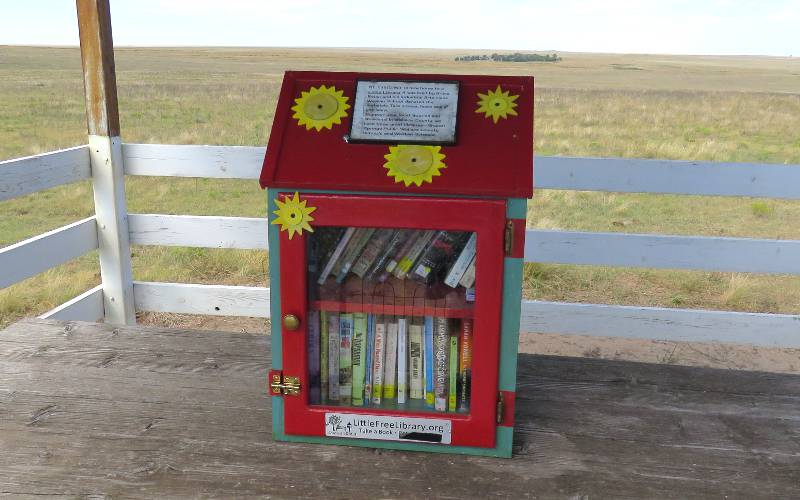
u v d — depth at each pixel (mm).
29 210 8750
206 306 3945
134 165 3729
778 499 1661
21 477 1708
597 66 110000
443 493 1672
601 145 15898
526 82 1823
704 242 3482
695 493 1682
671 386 2260
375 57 122562
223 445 1862
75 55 97000
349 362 1896
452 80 1836
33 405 2062
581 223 8188
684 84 61812
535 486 1705
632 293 5637
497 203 1640
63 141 15562
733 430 1981
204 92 35938
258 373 2307
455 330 1828
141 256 6484
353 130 1764
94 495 1642
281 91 1859
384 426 1833
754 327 3520
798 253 3441
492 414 1790
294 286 1764
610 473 1765
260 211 8867
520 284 1696
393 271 1821
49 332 2621
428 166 1683
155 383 2221
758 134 19594
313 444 1879
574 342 4477
